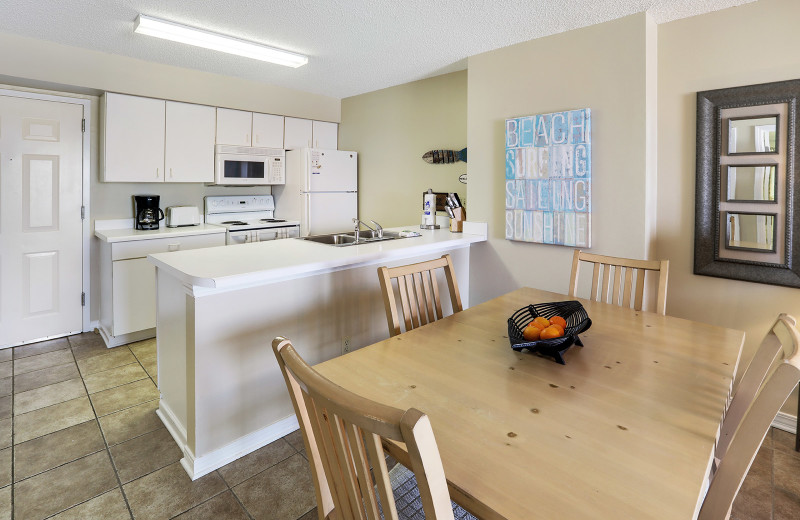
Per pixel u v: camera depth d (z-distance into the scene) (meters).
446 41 2.88
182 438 2.07
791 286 2.21
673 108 2.50
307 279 2.26
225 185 4.43
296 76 3.87
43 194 3.39
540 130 2.76
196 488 1.81
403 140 4.21
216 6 2.41
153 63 3.50
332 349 2.41
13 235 3.29
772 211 2.23
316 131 4.74
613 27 2.48
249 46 2.92
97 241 3.69
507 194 2.95
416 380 1.21
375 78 3.92
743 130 2.29
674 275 2.57
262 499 1.76
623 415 1.03
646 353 1.41
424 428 0.58
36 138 3.32
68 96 3.43
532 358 1.37
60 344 3.40
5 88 3.16
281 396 2.20
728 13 2.30
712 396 1.12
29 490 1.77
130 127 3.51
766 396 0.86
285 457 2.04
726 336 1.56
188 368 1.91
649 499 0.75
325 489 0.98
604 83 2.53
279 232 4.25
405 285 1.77
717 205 2.39
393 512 0.70
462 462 0.85
